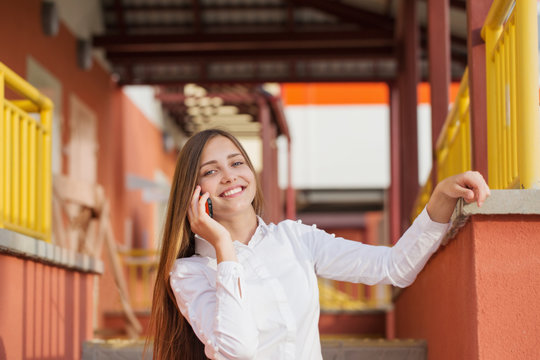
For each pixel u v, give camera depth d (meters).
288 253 2.24
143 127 15.34
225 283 2.08
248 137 20.27
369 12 11.41
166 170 18.20
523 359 2.14
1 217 3.36
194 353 2.45
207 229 2.16
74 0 10.46
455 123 4.53
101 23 11.81
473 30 3.28
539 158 2.36
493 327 2.16
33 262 3.52
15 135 3.72
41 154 4.10
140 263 11.62
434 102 5.99
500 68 2.86
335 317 10.10
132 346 4.13
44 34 9.30
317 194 22.58
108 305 10.19
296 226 2.33
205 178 2.27
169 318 2.43
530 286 2.17
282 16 11.91
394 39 11.12
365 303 12.58
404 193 9.06
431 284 3.91
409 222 8.70
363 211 24.58
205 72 12.84
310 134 21.97
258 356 2.13
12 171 3.71
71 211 8.27
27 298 3.42
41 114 4.16
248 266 2.20
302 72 12.81
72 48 10.45
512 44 2.61
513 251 2.18
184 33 11.23
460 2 9.98
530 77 2.40
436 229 2.20
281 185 21.61
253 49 11.73
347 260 2.25
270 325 2.13
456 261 2.69
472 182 2.09
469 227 2.27
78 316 4.27
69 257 3.99
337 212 25.17
